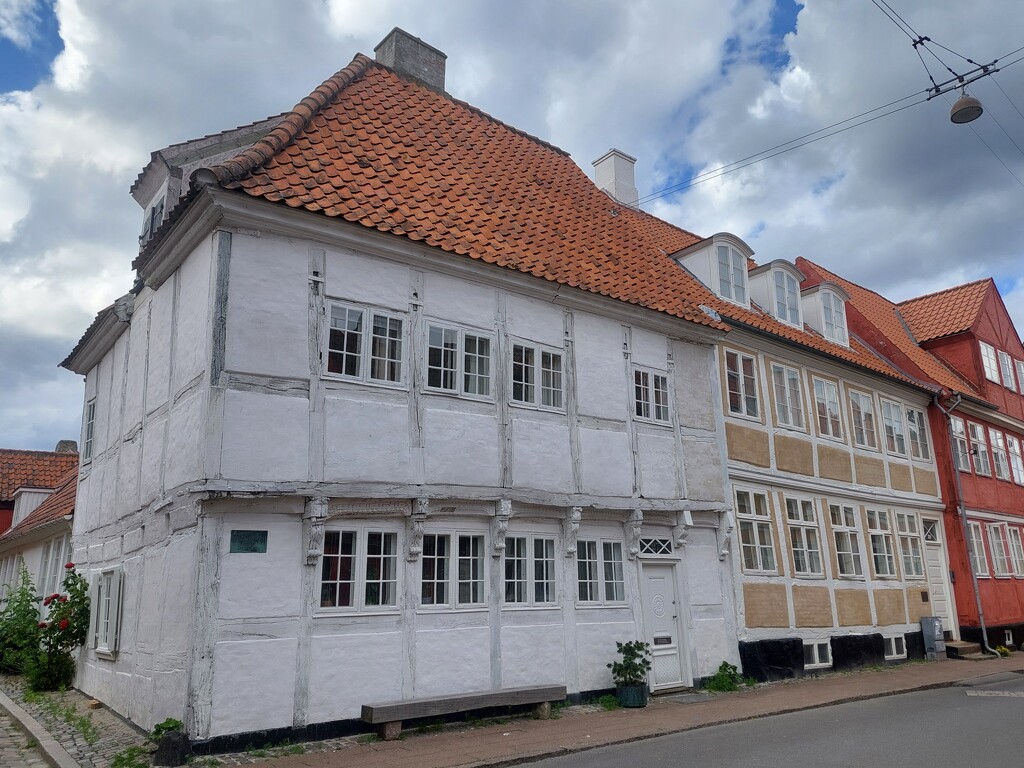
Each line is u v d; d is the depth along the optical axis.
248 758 8.26
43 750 8.88
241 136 13.10
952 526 21.48
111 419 13.70
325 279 10.08
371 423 10.04
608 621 12.34
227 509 8.93
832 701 12.44
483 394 11.34
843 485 18.02
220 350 9.18
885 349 22.77
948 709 11.81
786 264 18.70
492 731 9.73
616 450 12.86
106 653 11.63
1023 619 22.78
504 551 11.22
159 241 10.58
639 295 13.85
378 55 16.61
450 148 14.27
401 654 9.88
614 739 9.25
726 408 15.36
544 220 14.24
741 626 14.48
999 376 25.92
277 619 9.01
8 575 23.78
